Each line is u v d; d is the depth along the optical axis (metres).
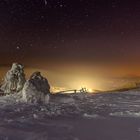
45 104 15.51
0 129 8.70
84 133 8.51
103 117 11.48
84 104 16.02
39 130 8.76
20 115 11.59
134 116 11.84
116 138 7.97
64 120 10.69
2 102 15.88
